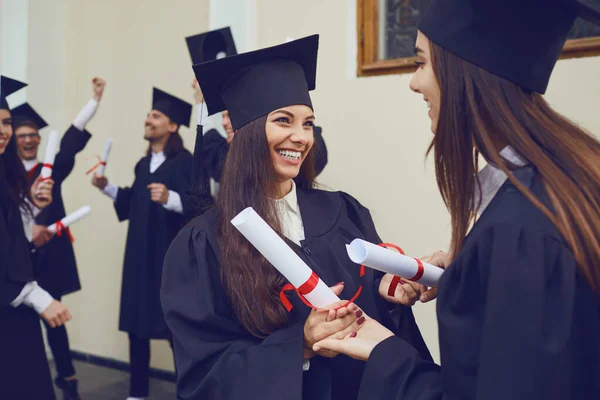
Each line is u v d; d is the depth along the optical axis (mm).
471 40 1089
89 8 5070
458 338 1034
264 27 3539
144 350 4039
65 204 5199
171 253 1578
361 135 3340
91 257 5086
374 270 1784
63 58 5129
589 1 2754
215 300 1502
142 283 3939
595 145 1082
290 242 1572
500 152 1102
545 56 1092
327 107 3445
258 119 1561
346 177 3393
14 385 2574
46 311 2664
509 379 944
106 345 5008
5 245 2564
